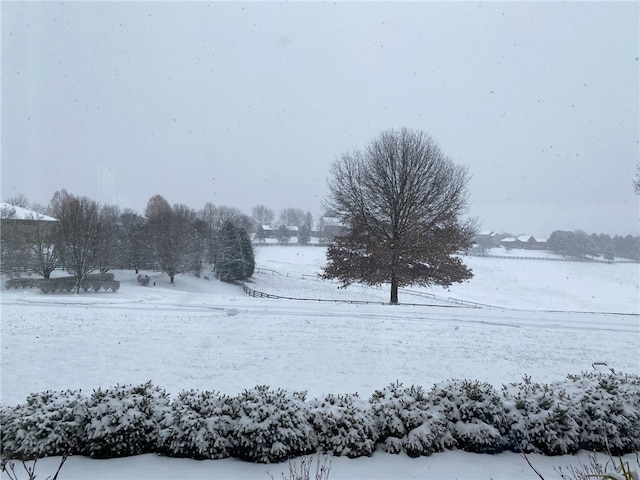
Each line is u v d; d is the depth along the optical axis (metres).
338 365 12.27
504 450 6.77
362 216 29.61
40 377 10.69
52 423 6.30
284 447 6.18
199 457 6.26
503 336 16.56
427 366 12.45
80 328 16.02
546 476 6.00
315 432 6.59
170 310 20.42
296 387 10.41
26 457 6.04
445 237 28.53
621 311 50.00
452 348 14.53
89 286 37.75
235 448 6.27
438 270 29.08
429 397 7.30
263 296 41.88
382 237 29.62
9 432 6.20
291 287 55.56
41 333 15.14
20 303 21.92
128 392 6.97
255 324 17.44
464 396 7.10
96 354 12.72
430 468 6.15
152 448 6.47
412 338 15.79
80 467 5.96
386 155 30.38
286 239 113.12
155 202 70.19
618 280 70.88
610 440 6.73
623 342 16.11
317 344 14.48
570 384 8.02
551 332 17.56
